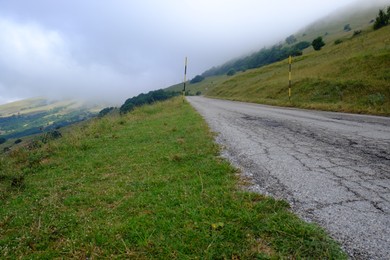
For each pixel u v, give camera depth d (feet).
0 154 30.19
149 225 11.33
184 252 9.50
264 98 107.55
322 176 16.10
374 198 12.94
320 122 36.88
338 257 8.80
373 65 78.28
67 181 18.74
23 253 10.28
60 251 10.10
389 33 132.05
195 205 12.87
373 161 18.47
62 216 13.02
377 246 9.36
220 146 24.68
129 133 37.42
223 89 230.89
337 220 11.13
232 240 10.00
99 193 15.66
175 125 41.01
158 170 19.21
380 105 51.85
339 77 83.20
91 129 41.81
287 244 9.55
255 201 13.11
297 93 89.56
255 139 27.45
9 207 15.10
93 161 23.43
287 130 31.94
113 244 10.14
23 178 19.66
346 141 24.62
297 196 13.57
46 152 28.32
